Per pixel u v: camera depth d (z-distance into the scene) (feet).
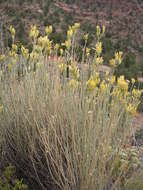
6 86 9.49
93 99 8.32
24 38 40.57
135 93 8.82
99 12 75.61
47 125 8.51
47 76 9.12
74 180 7.63
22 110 8.82
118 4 83.05
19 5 57.77
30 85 9.03
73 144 7.79
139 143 12.00
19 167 9.06
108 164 8.25
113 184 7.95
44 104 8.63
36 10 58.13
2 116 9.24
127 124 8.19
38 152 8.60
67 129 8.00
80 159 7.59
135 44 60.59
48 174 8.41
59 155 8.04
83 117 8.09
